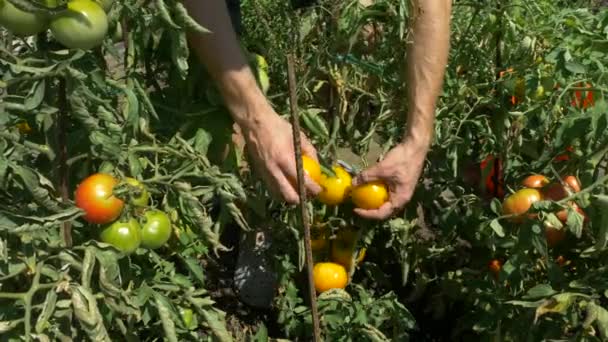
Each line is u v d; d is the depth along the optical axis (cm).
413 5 171
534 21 188
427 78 173
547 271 163
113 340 168
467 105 191
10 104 142
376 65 187
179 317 163
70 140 152
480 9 190
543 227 161
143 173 168
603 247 158
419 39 171
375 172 176
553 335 167
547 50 186
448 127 189
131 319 158
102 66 158
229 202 162
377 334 181
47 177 155
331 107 200
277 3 215
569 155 175
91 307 144
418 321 208
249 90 169
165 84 193
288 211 186
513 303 162
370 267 204
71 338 150
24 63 142
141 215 155
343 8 193
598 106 160
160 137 175
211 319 162
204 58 168
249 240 208
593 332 161
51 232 149
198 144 172
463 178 203
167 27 158
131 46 164
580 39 176
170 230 159
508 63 191
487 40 192
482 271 187
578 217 157
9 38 148
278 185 171
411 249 198
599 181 158
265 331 188
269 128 170
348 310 185
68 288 145
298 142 146
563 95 174
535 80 177
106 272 147
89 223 157
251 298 212
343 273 190
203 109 175
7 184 146
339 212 190
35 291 144
